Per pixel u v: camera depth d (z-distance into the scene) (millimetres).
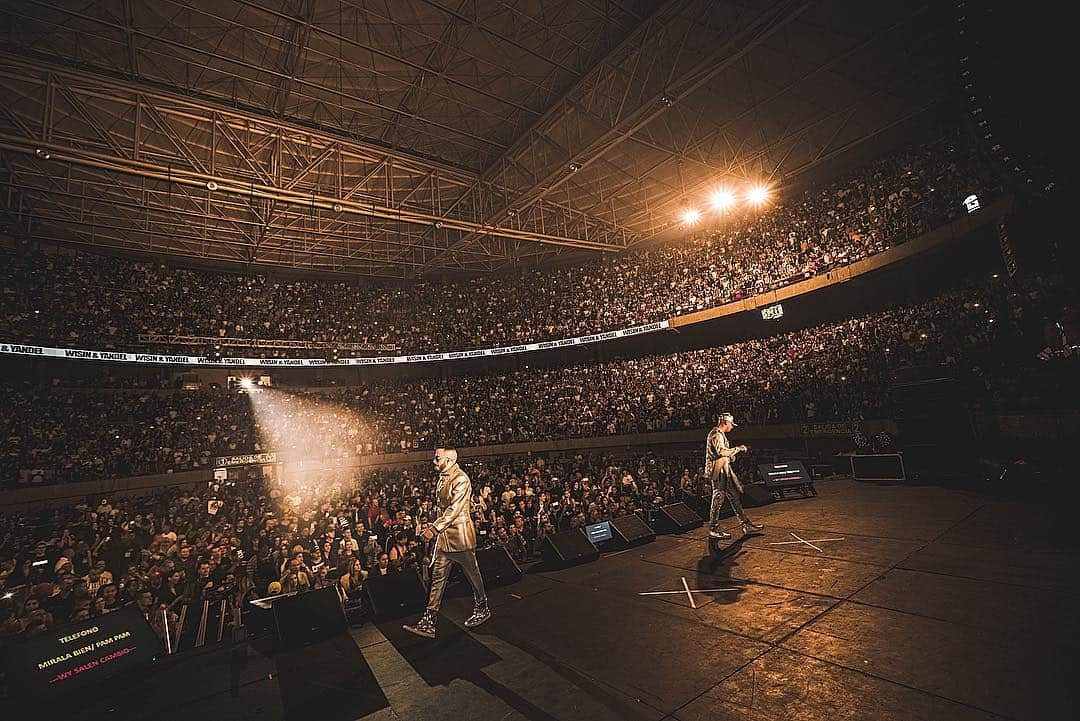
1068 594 4750
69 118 19625
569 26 17172
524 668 4652
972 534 7117
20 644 4738
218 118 19062
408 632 5883
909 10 17297
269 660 5410
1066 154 7207
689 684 4055
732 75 20594
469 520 5926
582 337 34281
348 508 18156
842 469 16438
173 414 28156
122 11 14859
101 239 29656
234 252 33688
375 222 30891
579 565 8109
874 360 20703
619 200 31562
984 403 12633
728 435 25203
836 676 3908
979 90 8398
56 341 25438
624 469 21141
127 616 5395
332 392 35875
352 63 17859
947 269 23109
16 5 14234
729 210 30953
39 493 21047
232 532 15359
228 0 14977
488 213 30391
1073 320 10508
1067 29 6348
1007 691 3424
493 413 33219
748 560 7156
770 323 31484
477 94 20328
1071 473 9977
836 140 24641
